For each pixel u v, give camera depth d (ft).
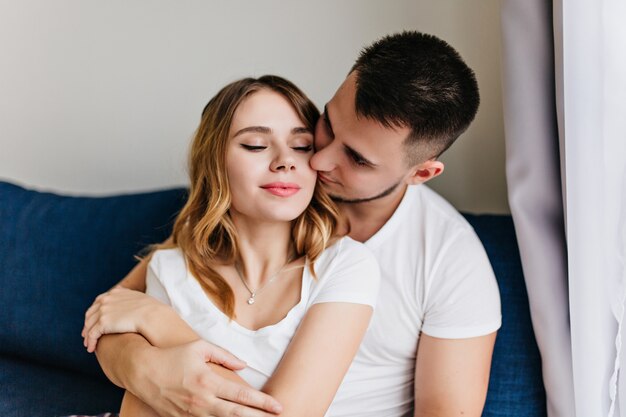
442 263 4.86
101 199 6.41
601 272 4.23
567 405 4.89
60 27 7.31
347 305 4.52
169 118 7.16
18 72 7.57
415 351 4.97
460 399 4.69
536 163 4.72
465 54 5.98
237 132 4.58
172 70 7.04
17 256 6.30
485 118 6.02
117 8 7.08
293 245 4.84
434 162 4.67
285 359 4.39
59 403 5.82
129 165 7.41
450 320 4.75
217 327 4.61
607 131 4.13
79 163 7.59
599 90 4.10
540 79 4.64
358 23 6.29
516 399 5.06
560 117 4.46
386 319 4.94
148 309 4.65
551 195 4.78
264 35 6.65
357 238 5.19
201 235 4.78
